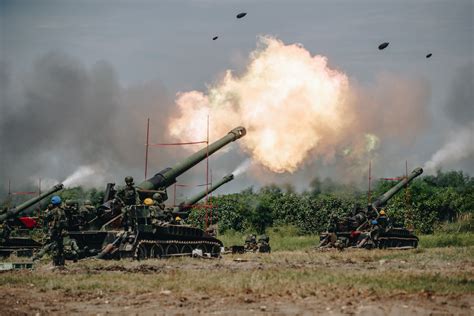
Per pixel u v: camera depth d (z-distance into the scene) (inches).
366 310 757.9
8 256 1877.5
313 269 1225.4
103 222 1560.0
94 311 800.3
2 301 873.5
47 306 840.3
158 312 783.7
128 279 1060.5
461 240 2378.2
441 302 799.7
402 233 2202.3
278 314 751.1
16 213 1937.7
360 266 1337.4
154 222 1523.1
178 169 1700.3
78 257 1496.1
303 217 2942.9
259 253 1846.7
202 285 971.3
